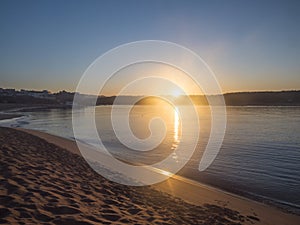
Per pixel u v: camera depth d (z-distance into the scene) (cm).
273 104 13675
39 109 11688
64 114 7988
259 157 1823
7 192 567
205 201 860
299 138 2748
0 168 766
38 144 1554
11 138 1680
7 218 439
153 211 631
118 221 512
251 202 911
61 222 460
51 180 729
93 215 519
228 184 1168
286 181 1228
